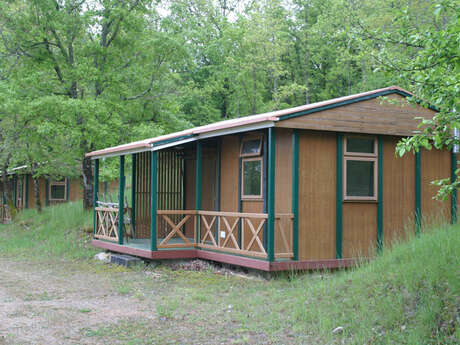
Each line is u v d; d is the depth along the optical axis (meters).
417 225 10.42
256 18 29.14
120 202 12.83
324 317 6.31
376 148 10.34
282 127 9.20
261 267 9.27
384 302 6.29
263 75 32.16
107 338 5.98
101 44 17.80
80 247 14.92
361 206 10.18
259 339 5.92
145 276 10.38
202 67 34.31
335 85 34.38
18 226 20.30
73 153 18.09
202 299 8.01
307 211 9.62
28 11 16.73
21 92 16.64
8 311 7.33
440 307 5.80
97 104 16.12
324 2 35.12
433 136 5.68
